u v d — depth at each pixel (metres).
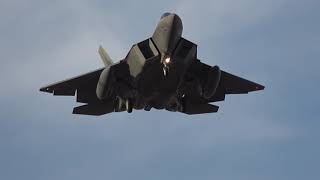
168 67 93.44
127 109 101.31
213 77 98.38
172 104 103.25
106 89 97.69
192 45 95.81
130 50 97.25
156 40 95.25
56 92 104.69
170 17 93.31
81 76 102.31
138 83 98.19
